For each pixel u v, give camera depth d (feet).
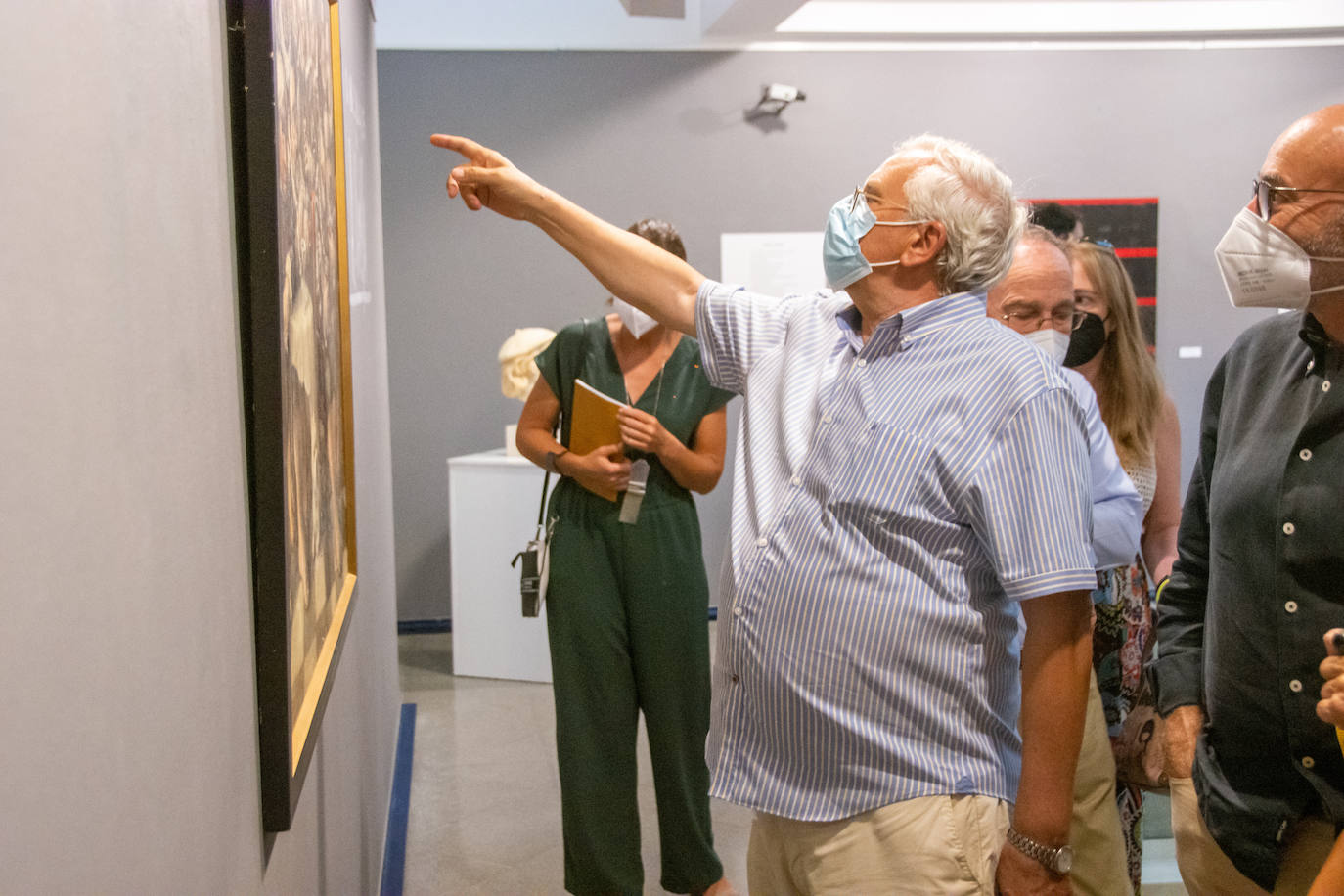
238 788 3.17
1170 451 8.13
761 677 4.79
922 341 4.80
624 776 9.20
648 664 9.16
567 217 6.06
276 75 3.39
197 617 2.69
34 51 1.69
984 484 4.44
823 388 5.08
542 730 14.94
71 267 1.83
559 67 20.53
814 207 21.47
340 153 6.27
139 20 2.30
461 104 20.35
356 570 7.23
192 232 2.74
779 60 21.09
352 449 6.80
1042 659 4.51
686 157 21.06
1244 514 5.16
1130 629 6.74
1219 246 4.94
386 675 12.34
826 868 4.75
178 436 2.55
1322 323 4.89
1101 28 21.47
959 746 4.62
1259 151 22.18
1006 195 4.98
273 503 3.42
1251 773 5.25
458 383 20.79
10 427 1.55
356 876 7.66
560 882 10.45
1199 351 22.47
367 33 12.48
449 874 10.65
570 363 9.60
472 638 17.43
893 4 21.25
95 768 1.89
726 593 5.05
